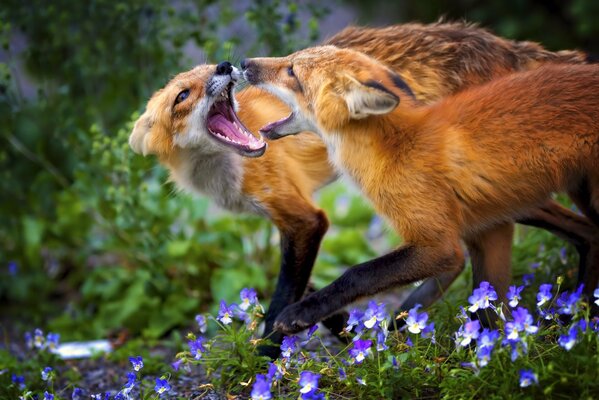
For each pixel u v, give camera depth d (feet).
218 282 38.40
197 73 30.89
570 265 31.22
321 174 32.24
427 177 25.20
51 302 44.14
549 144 24.76
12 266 43.14
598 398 20.98
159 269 39.55
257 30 40.11
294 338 25.31
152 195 39.42
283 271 30.78
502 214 26.11
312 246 30.76
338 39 32.24
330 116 26.16
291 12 39.22
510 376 21.61
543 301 23.44
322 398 22.43
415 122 25.93
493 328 26.76
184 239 40.52
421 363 23.67
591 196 25.40
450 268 25.14
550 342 24.17
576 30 56.08
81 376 32.19
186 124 30.53
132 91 41.70
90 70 41.78
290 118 27.81
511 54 31.55
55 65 43.55
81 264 44.16
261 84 28.12
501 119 25.22
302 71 27.22
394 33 31.71
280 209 30.78
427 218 25.13
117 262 45.85
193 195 32.94
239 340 26.40
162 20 42.93
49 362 33.04
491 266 27.58
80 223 43.60
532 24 58.13
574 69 26.16
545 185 25.35
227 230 41.47
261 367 26.66
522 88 25.81
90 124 42.06
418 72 30.71
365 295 25.31
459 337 23.39
